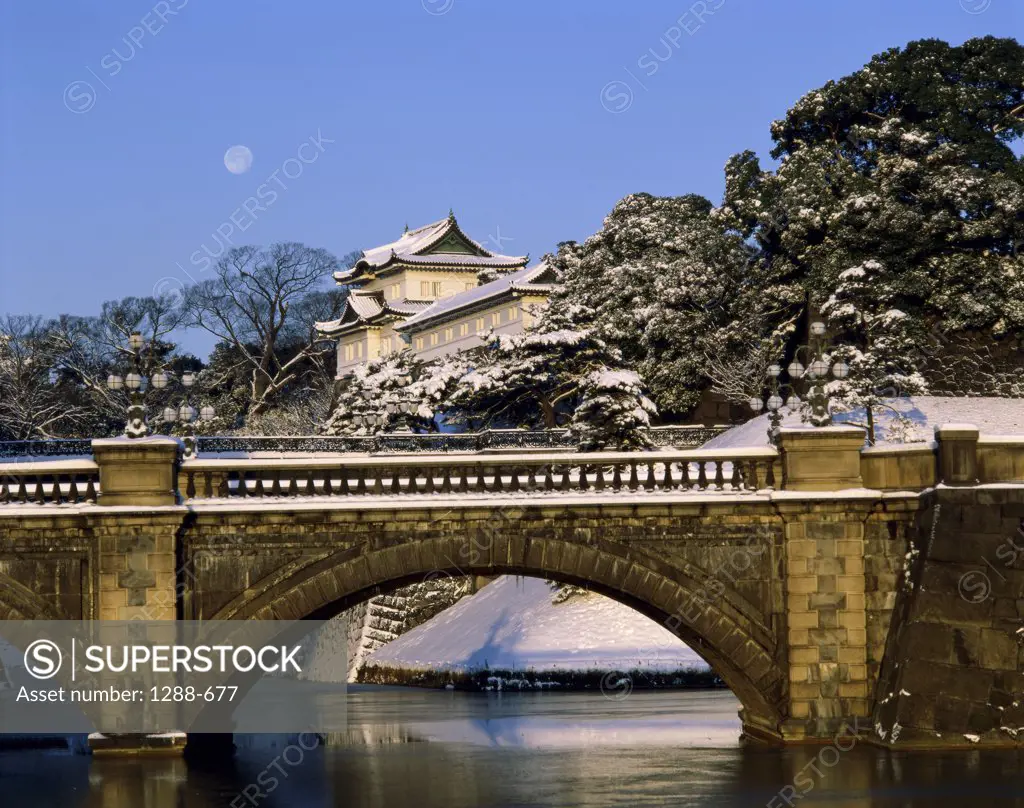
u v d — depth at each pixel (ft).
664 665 234.38
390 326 534.37
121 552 136.46
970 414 282.77
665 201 373.61
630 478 145.07
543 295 439.22
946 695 136.67
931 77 328.70
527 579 284.82
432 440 307.37
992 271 296.10
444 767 145.38
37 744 169.78
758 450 144.46
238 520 138.92
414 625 304.50
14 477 138.72
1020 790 119.55
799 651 141.90
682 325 327.06
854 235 303.89
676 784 129.08
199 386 447.83
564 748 157.99
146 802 121.39
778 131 347.77
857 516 142.41
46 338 418.31
